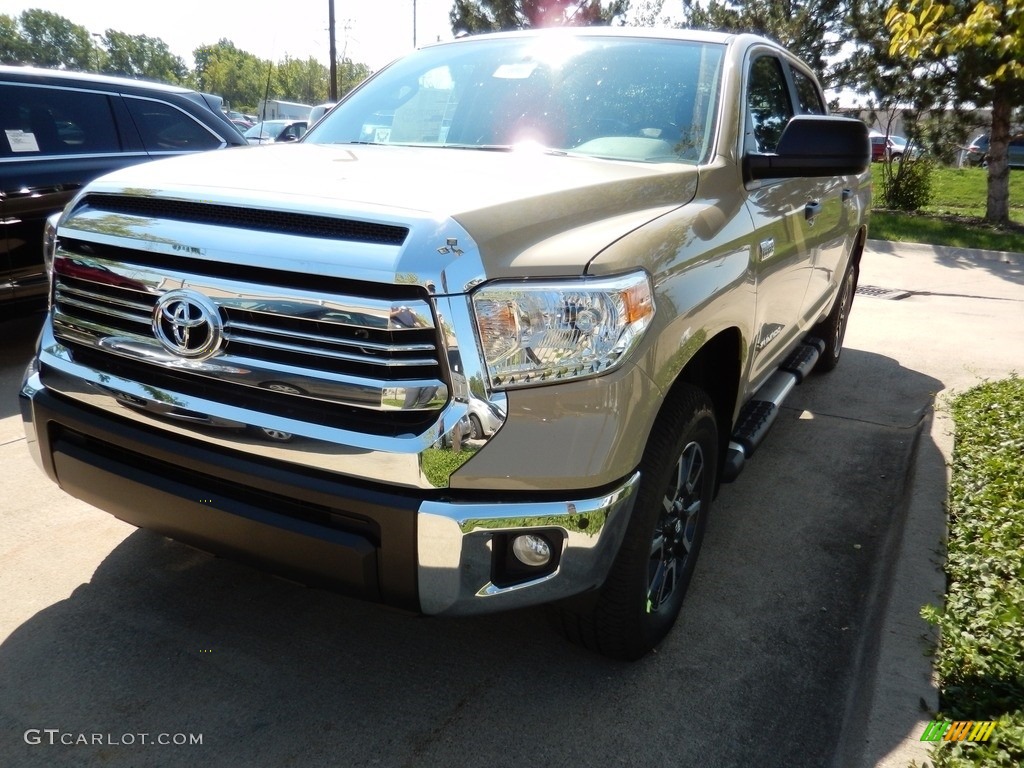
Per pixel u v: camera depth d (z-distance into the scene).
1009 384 5.46
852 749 2.29
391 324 1.98
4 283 5.52
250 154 2.81
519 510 2.08
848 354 6.89
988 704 2.37
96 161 5.95
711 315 2.59
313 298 2.05
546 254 2.10
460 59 3.71
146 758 2.27
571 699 2.59
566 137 3.17
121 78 6.36
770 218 3.24
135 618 2.87
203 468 2.24
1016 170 31.34
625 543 2.40
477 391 2.00
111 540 3.38
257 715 2.46
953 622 2.73
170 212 2.30
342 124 3.61
